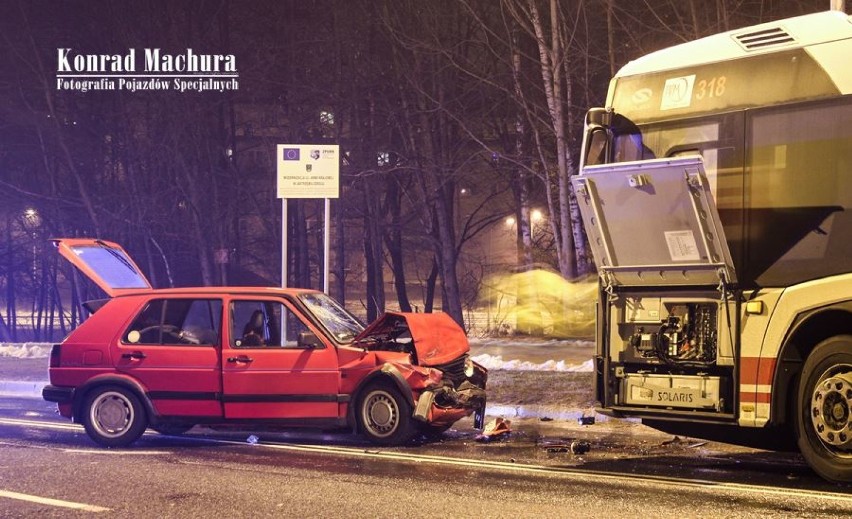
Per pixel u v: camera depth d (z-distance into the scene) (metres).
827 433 10.58
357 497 10.28
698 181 11.09
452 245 45.72
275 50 46.75
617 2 33.31
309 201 56.44
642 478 11.24
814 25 11.43
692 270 11.63
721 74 12.05
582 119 33.34
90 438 15.15
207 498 10.31
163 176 51.19
